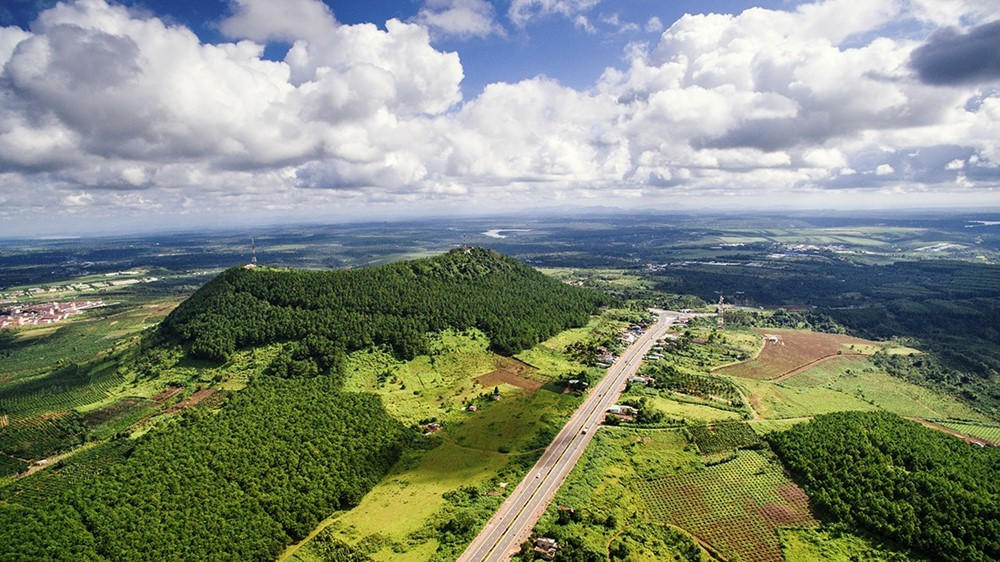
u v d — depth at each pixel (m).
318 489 184.62
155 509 168.25
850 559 154.12
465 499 181.50
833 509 171.12
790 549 158.62
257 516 169.62
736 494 183.50
